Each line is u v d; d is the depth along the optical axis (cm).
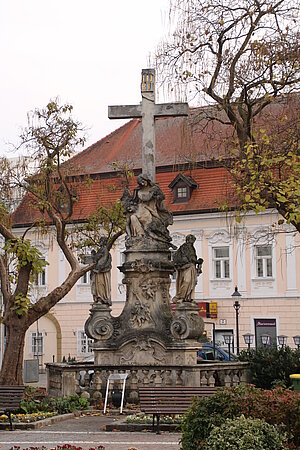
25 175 2430
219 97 1850
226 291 4134
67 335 4544
